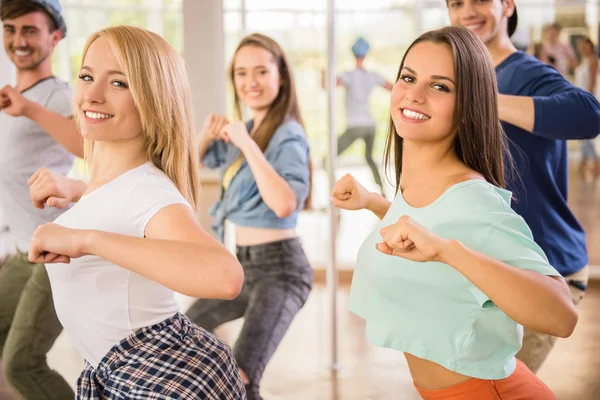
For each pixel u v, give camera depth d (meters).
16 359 2.45
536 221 2.10
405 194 1.52
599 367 3.37
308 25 4.73
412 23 4.61
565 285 1.25
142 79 1.43
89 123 1.44
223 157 2.70
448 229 1.38
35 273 2.47
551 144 2.11
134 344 1.41
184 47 4.77
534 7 4.34
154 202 1.35
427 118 1.45
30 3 2.62
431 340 1.43
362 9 4.69
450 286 1.39
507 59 2.21
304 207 2.80
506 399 1.42
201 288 1.18
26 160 2.63
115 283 1.39
